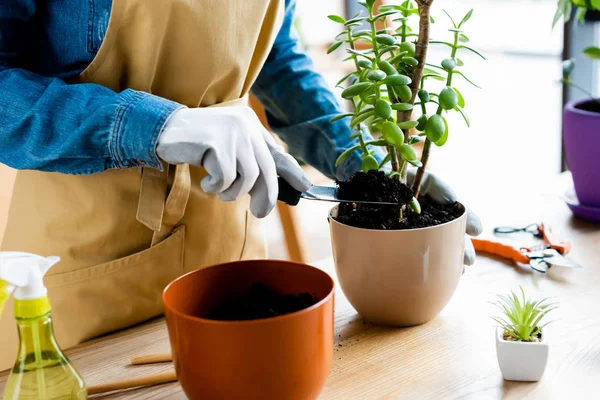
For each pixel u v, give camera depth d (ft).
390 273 2.55
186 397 2.27
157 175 2.85
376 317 2.71
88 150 2.52
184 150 2.34
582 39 6.15
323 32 11.07
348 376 2.34
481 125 11.26
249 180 2.39
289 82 3.65
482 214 4.08
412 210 2.82
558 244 3.39
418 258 2.52
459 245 2.64
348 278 2.68
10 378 1.96
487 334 2.60
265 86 3.74
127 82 2.95
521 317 2.32
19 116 2.58
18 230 3.10
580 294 2.92
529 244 3.51
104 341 2.77
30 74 2.72
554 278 3.11
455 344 2.54
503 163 9.98
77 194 2.93
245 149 2.39
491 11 10.96
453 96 2.55
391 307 2.63
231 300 2.36
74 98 2.56
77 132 2.46
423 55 2.70
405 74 2.75
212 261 3.26
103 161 2.63
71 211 2.96
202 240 3.18
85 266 2.97
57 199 2.96
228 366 1.87
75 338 2.96
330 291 2.07
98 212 2.93
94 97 2.56
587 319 2.68
